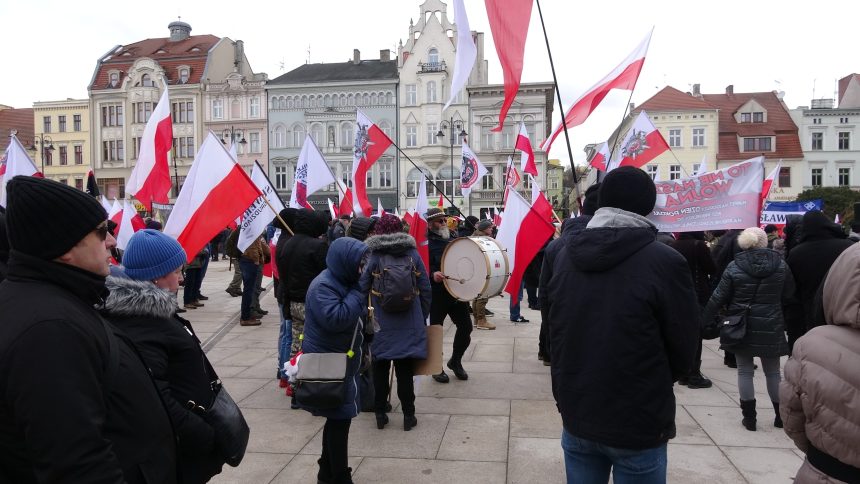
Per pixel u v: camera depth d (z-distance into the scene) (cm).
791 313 575
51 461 151
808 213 543
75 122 5394
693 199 602
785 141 4862
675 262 242
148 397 193
